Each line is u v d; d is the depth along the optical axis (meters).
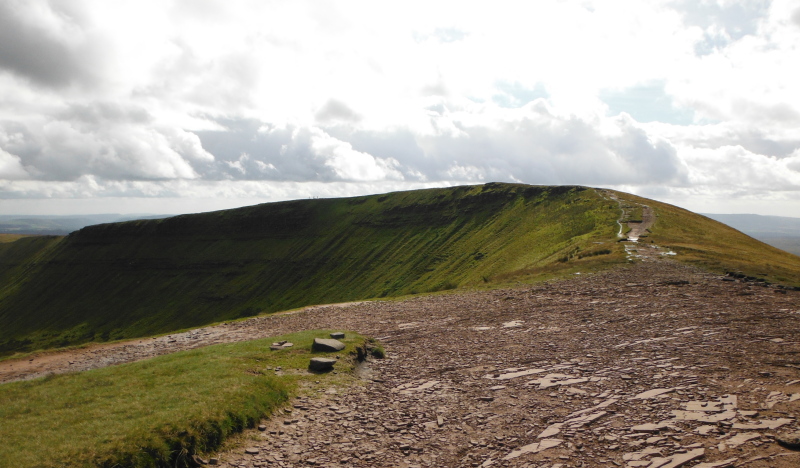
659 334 21.69
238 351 22.25
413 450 12.00
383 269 183.88
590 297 33.59
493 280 57.66
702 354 17.98
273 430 13.44
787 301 28.06
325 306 45.66
